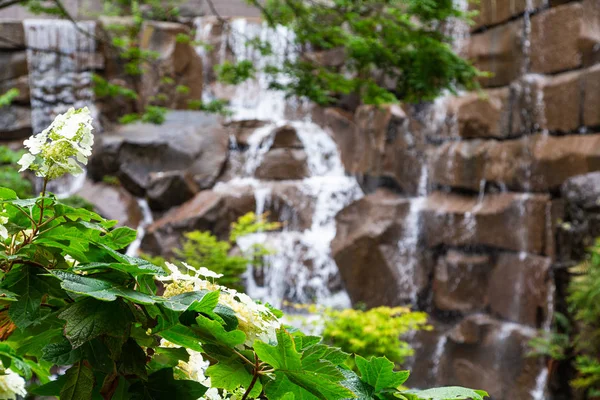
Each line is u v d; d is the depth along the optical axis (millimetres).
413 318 6746
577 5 10672
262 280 12430
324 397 979
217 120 14234
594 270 8141
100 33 14977
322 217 13117
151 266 999
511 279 11047
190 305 938
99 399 1005
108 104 14617
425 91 7176
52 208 1062
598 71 10172
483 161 11734
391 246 12125
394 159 12875
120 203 12773
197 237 8922
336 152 13844
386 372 1088
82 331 897
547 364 9859
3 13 16547
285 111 15352
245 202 12648
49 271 918
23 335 1135
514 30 11711
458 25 12586
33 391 1012
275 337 1002
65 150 1004
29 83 14625
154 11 15305
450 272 11734
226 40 16125
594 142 10117
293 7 7605
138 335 1001
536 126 11164
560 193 10609
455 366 11062
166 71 14773
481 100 11992
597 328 8289
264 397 1132
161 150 13328
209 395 1144
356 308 12039
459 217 11742
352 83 7629
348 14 7211
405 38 6980
